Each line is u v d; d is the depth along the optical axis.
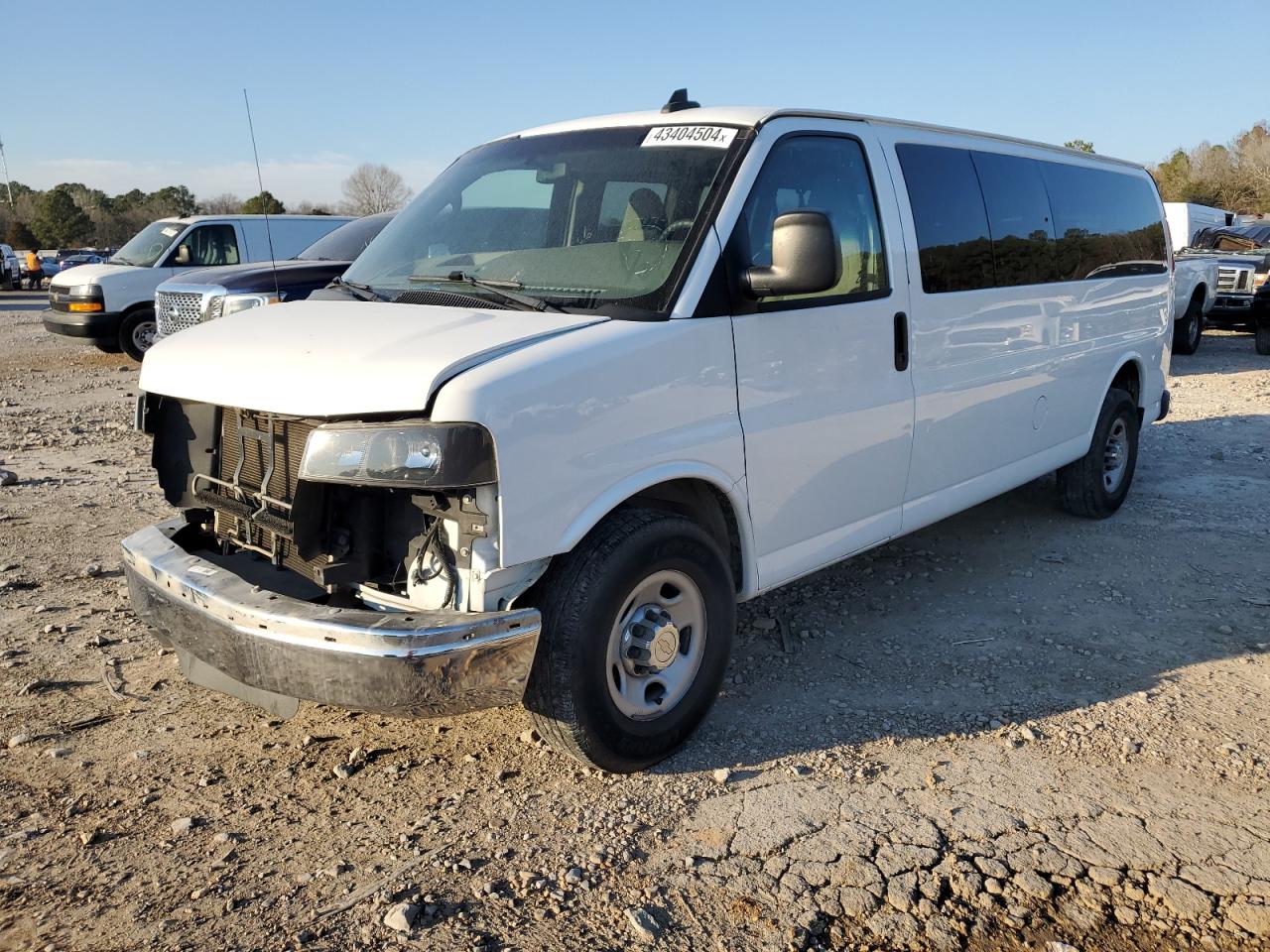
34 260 41.34
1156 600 5.19
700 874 2.98
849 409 4.16
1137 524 6.54
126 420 10.36
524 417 2.97
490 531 2.99
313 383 3.08
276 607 3.04
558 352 3.12
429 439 2.87
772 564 3.97
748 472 3.74
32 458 8.52
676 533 3.42
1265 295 14.77
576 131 4.31
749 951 2.68
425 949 2.65
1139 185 6.86
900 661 4.46
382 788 3.43
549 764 3.59
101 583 5.37
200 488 3.70
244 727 3.86
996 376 5.12
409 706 2.92
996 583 5.45
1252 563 5.72
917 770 3.57
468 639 2.91
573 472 3.12
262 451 3.36
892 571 5.64
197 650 3.30
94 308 14.73
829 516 4.21
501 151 4.50
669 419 3.42
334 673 2.94
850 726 3.88
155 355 3.74
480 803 3.34
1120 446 6.65
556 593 3.21
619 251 3.69
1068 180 5.85
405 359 3.02
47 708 3.98
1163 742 3.76
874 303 4.25
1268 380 12.39
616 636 3.37
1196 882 2.96
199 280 11.30
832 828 3.20
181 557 3.46
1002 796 3.39
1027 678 4.29
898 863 3.03
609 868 3.00
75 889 2.90
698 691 3.65
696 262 3.54
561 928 2.75
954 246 4.76
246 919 2.76
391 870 2.98
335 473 2.98
